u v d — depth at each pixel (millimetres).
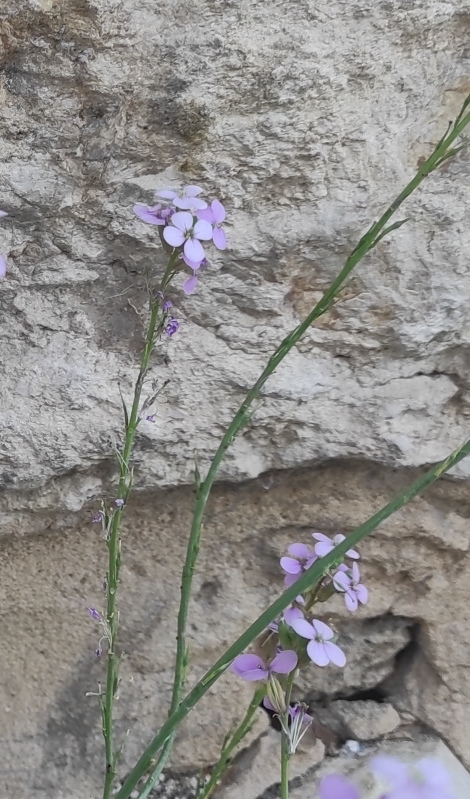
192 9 604
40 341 641
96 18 598
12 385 637
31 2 590
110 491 663
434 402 666
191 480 663
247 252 633
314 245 637
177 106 612
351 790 516
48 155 622
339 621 713
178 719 498
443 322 652
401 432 663
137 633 701
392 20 614
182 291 638
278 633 525
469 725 719
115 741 701
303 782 703
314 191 632
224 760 532
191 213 533
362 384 662
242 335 646
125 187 625
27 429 636
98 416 641
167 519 689
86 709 704
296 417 655
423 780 585
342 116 623
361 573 705
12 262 634
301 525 692
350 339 655
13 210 625
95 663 703
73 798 695
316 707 737
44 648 703
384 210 638
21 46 604
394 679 740
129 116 618
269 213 634
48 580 694
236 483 678
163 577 697
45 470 644
